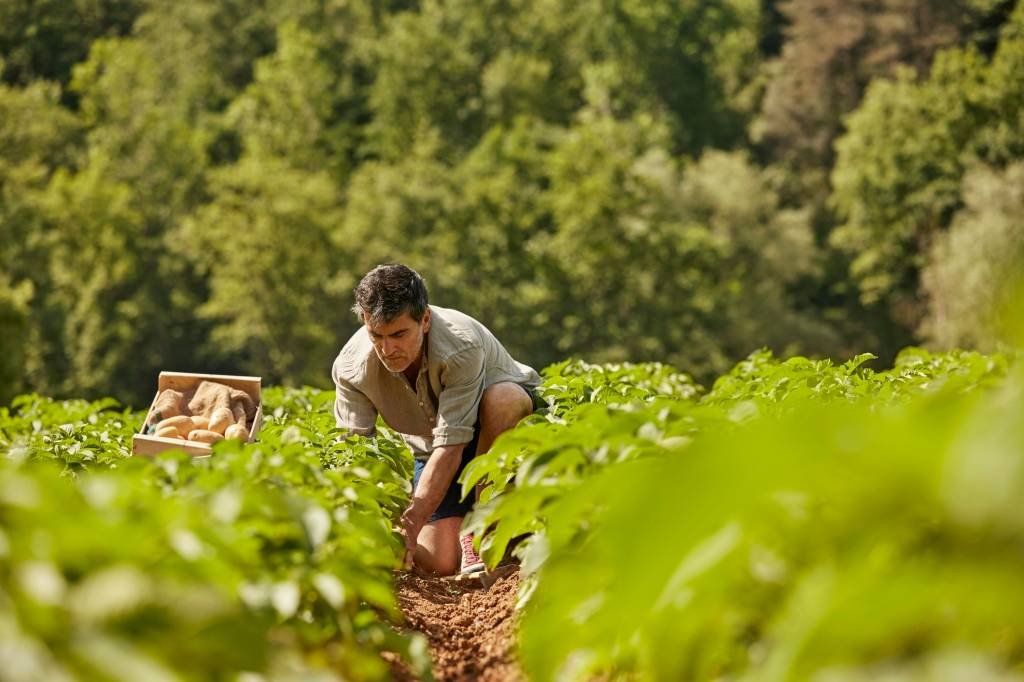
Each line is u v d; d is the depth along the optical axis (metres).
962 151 56.75
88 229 59.78
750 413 3.50
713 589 1.93
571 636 2.76
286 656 2.27
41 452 6.84
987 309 1.23
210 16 79.50
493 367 7.28
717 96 73.81
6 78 78.12
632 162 58.16
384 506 6.16
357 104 77.94
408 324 6.53
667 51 74.00
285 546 3.59
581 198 56.44
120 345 58.84
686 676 2.28
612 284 56.84
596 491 2.32
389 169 59.66
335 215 58.31
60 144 68.75
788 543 1.92
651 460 2.47
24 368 53.19
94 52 69.81
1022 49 56.50
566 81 75.06
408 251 57.66
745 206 58.06
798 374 7.56
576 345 55.78
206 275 64.81
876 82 58.75
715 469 1.42
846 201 59.12
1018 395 1.45
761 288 57.62
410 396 7.14
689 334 55.84
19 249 58.47
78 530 2.14
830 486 1.54
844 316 62.41
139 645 1.91
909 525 1.56
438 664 4.77
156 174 67.12
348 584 3.67
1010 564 1.45
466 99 74.25
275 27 80.75
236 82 80.44
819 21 67.38
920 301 58.41
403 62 73.81
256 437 7.35
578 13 76.25
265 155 63.09
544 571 3.50
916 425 1.48
